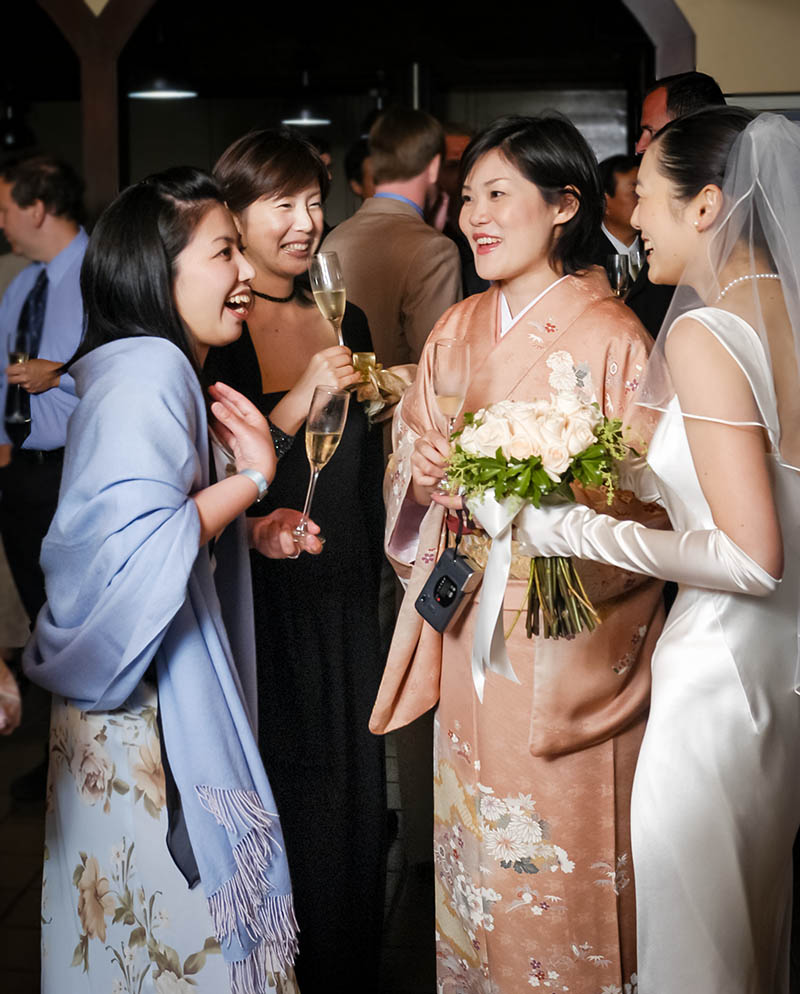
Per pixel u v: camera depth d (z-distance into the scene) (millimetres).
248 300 1979
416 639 2250
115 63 5305
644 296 3100
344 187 7535
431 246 3457
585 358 2082
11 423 3508
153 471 1750
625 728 2111
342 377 2344
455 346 1968
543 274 2139
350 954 2465
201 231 1892
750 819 1810
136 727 1866
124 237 1866
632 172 3133
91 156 5348
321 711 2418
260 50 6938
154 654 1771
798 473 1743
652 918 1839
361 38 6934
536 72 7094
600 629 2043
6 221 3715
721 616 1795
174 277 1895
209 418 2027
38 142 7148
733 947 1830
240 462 1955
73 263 3723
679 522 1817
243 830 1831
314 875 2428
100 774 1888
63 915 1975
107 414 1776
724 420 1654
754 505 1647
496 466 1797
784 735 1824
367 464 2529
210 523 1854
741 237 1726
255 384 2514
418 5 6867
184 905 1870
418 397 2268
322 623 2424
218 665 1859
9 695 1603
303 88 7043
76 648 1791
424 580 2232
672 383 1776
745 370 1659
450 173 4684
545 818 2084
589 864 2102
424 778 3016
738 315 1702
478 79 7203
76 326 3719
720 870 1807
